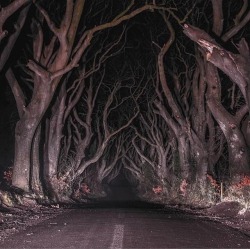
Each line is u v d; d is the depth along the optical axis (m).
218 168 29.31
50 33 25.03
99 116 43.00
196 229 12.19
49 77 21.45
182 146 31.47
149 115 41.91
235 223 14.62
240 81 18.06
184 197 29.50
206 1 27.02
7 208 17.94
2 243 9.56
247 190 18.11
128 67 38.44
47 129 29.38
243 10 21.48
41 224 13.28
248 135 21.14
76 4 20.39
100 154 37.12
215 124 28.73
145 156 47.97
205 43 17.89
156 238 10.20
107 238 10.08
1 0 19.52
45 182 28.67
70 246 9.03
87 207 24.33
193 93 29.17
